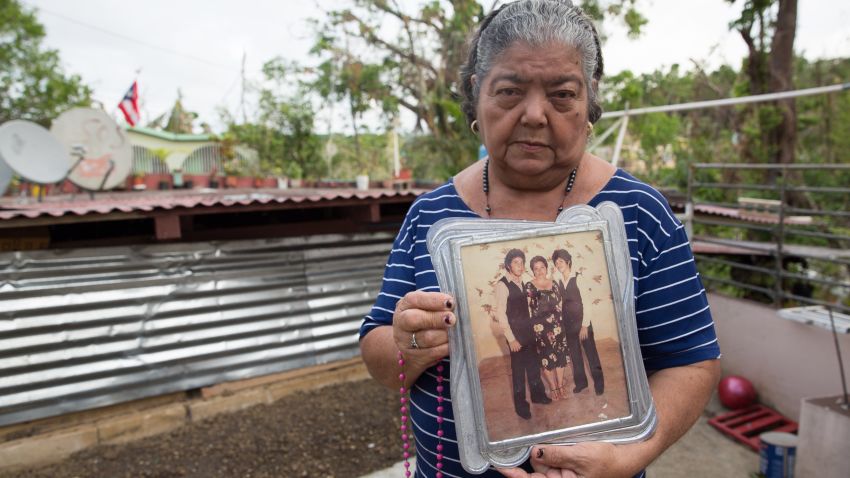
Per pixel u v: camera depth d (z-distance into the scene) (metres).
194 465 3.98
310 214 5.57
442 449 1.21
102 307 4.43
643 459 1.00
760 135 9.28
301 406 4.85
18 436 4.14
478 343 1.04
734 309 4.88
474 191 1.25
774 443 3.53
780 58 9.02
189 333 4.77
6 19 18.78
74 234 4.64
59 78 20.36
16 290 4.12
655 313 1.10
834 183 8.90
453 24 13.38
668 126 15.60
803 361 4.25
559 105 1.02
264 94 16.23
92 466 3.99
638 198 1.13
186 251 4.77
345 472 3.84
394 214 5.90
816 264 6.54
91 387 4.38
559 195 1.17
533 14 1.02
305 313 5.29
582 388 1.03
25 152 5.51
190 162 17.67
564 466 0.96
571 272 1.06
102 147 6.76
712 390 1.11
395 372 1.20
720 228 7.99
